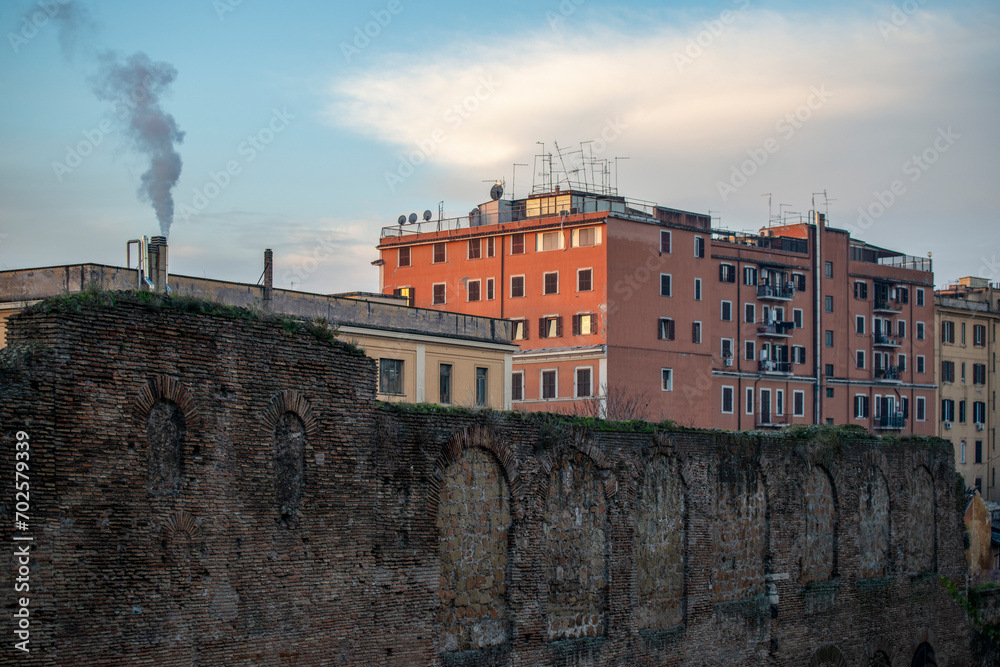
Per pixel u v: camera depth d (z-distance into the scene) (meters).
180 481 23.98
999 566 64.81
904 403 114.06
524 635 32.56
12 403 21.27
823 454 46.34
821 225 107.94
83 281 45.97
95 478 22.45
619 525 36.28
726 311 98.38
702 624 39.53
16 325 22.42
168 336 23.92
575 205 92.69
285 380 26.38
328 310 58.47
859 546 48.25
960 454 119.06
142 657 23.00
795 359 105.00
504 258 92.00
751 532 42.44
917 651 51.38
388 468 28.94
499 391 68.81
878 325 112.88
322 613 26.89
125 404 23.05
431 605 29.73
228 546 24.81
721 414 97.06
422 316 64.06
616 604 35.91
